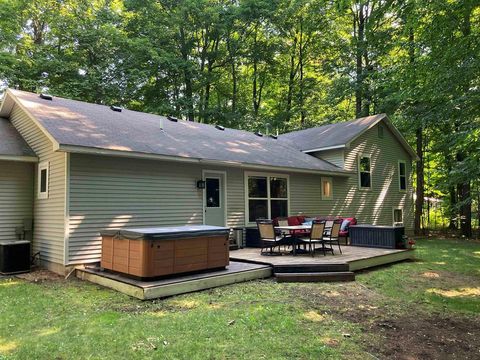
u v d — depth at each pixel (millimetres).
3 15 18062
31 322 4656
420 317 5188
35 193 8844
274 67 25625
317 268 7492
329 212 13703
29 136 9219
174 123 12578
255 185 11391
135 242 6176
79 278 7234
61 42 20609
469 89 8617
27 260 7906
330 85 23266
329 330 4477
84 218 7645
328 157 14742
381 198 16172
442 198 22156
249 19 22875
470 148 10125
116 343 3938
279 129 24500
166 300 5672
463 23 7281
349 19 22031
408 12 6098
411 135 19438
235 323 4574
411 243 10266
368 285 6980
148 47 20969
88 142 7508
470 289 6840
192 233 6559
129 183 8391
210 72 24281
